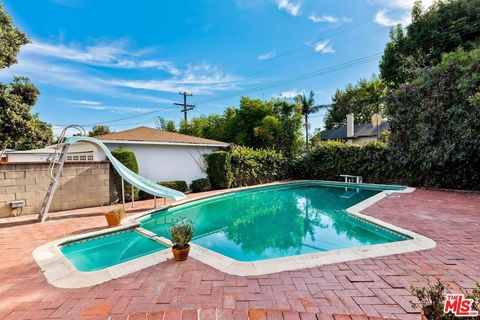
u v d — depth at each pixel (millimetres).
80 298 3381
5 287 3713
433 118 12750
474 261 4266
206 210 10703
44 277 4020
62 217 8320
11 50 12070
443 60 13414
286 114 24469
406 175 14539
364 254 4629
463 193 11484
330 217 9211
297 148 23797
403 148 14266
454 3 17938
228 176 15500
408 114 13812
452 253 4621
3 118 11914
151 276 3951
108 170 10703
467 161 11875
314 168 19016
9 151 15070
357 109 38094
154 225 8234
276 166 18922
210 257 4676
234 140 25844
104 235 6660
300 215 9734
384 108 15352
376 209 8492
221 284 3656
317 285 3568
